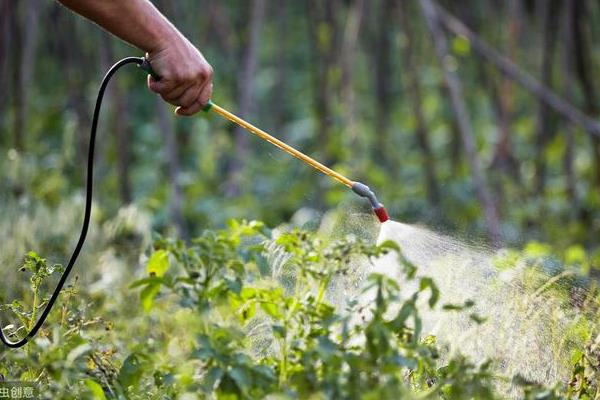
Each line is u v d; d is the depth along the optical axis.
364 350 4.92
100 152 15.76
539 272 6.78
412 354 4.93
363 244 5.09
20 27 16.38
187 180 14.79
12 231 8.73
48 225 9.11
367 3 19.64
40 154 15.62
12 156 11.79
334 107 18.05
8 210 9.22
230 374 4.78
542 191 15.35
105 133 16.38
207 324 5.09
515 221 14.02
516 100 19.94
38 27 19.95
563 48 14.88
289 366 5.08
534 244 8.89
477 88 19.53
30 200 10.14
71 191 13.84
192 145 16.94
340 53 17.84
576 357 5.87
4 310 6.27
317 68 18.03
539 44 18.88
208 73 5.88
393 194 14.81
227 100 18.02
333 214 9.15
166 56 5.76
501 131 15.34
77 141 15.36
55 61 20.03
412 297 4.88
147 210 12.40
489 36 17.73
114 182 15.03
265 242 5.91
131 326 6.97
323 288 5.14
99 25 5.69
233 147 16.78
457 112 13.22
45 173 13.21
